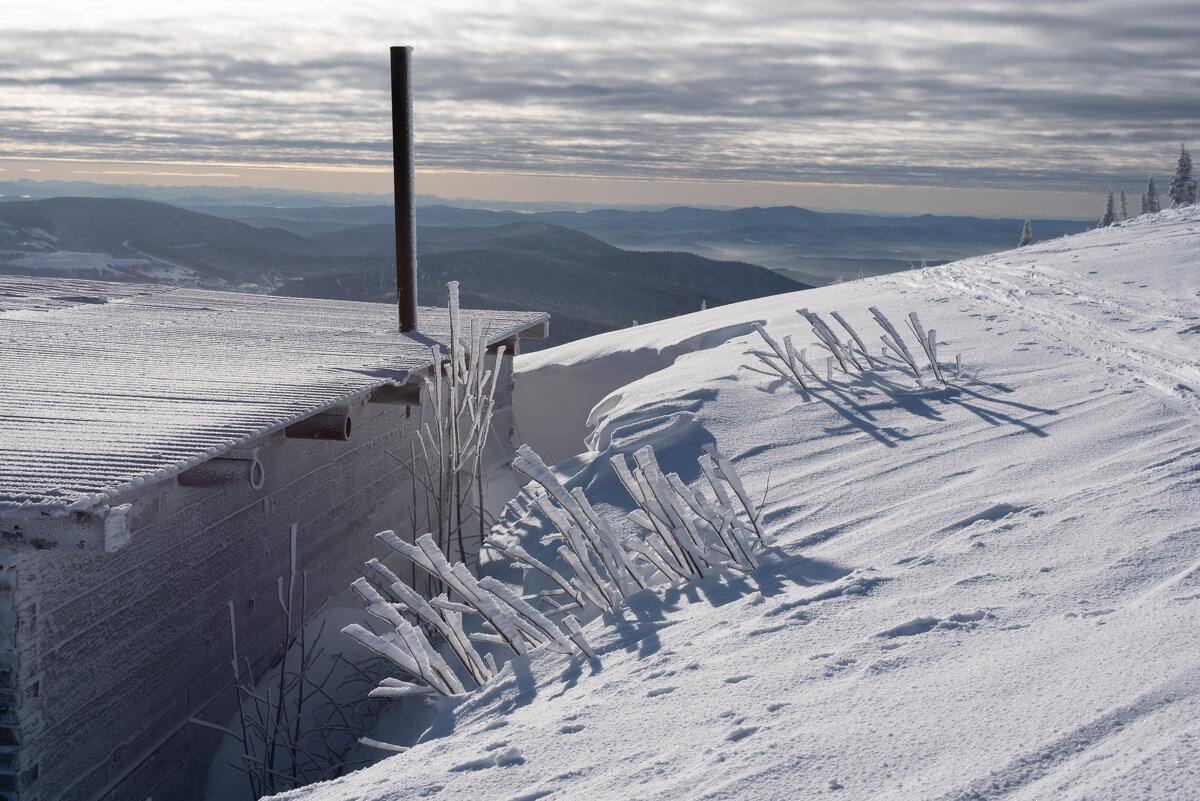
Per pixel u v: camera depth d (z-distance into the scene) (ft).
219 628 18.97
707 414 24.99
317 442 23.98
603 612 14.40
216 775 18.29
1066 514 13.39
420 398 25.81
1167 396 20.62
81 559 14.49
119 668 15.64
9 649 13.16
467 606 13.32
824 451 21.11
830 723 7.89
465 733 10.50
